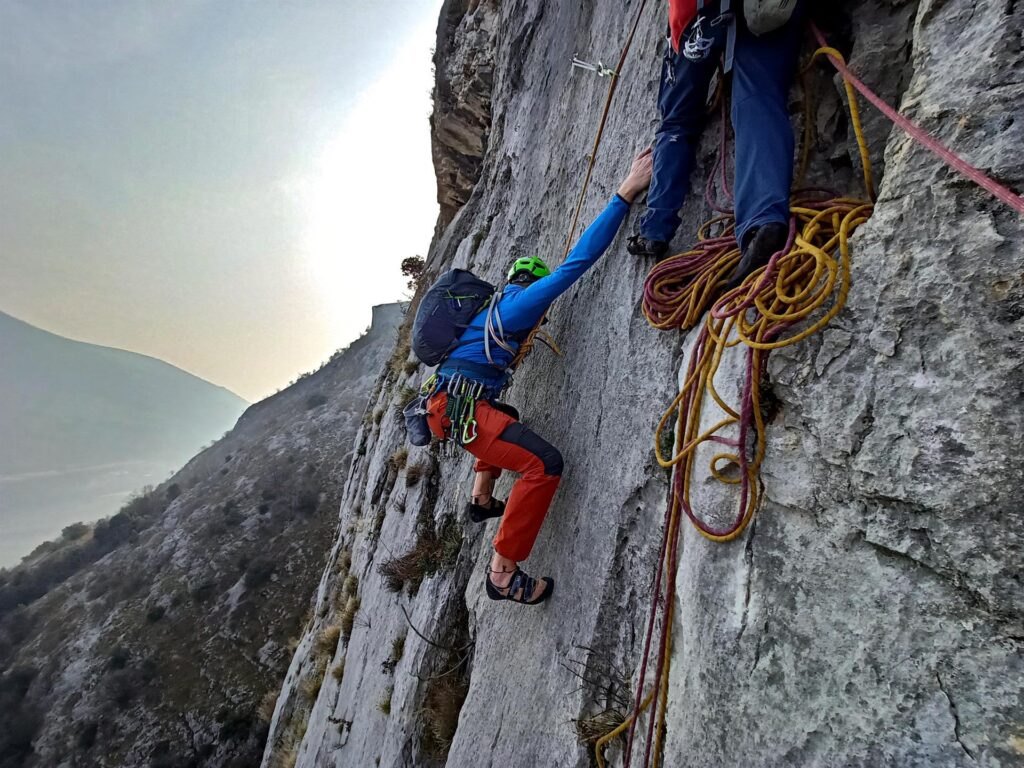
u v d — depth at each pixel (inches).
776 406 69.4
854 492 58.9
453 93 482.9
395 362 455.2
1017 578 46.3
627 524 101.5
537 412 147.1
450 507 203.8
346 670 273.7
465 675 159.9
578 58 203.5
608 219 116.2
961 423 51.9
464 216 411.8
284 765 346.3
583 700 98.3
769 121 82.8
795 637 59.5
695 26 92.3
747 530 67.9
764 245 75.5
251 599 1530.5
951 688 48.0
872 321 61.2
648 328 110.2
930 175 60.1
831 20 92.0
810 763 54.4
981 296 53.1
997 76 56.8
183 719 1241.4
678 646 75.7
